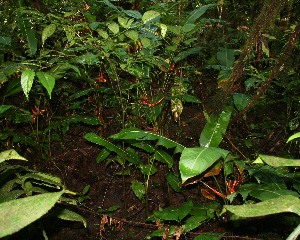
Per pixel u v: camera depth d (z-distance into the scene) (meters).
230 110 2.72
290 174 2.30
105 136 3.40
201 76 4.07
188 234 2.49
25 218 0.84
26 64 2.30
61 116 3.31
